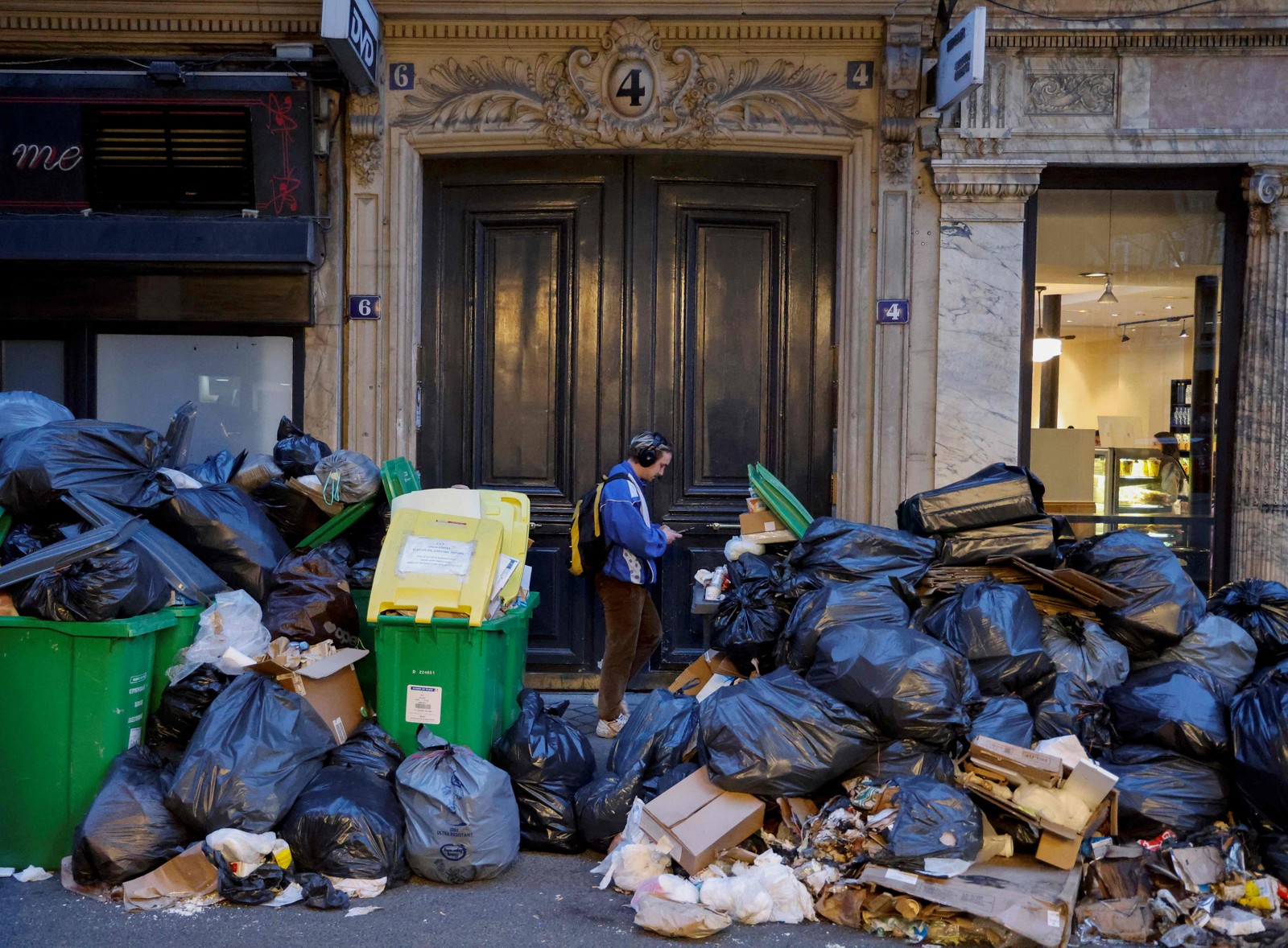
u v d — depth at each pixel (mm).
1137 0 6414
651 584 6109
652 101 6523
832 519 5395
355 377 6660
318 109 6480
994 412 6590
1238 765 4164
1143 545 4980
